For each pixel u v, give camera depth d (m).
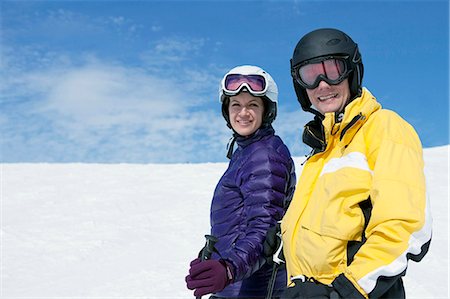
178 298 5.53
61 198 11.47
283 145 2.66
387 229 1.73
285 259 2.18
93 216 9.83
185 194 11.59
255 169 2.54
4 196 11.78
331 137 2.07
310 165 2.16
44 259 7.30
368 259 1.75
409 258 1.74
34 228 9.02
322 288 1.87
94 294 5.72
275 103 2.73
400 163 1.81
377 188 1.79
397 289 1.85
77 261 7.18
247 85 2.62
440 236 7.55
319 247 1.90
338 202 1.90
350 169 1.91
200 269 2.26
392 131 1.89
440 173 12.76
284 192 2.55
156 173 14.34
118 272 6.57
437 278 5.84
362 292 1.75
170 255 7.31
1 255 7.49
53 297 5.65
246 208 2.53
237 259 2.34
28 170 15.09
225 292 2.67
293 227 2.09
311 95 2.16
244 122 2.67
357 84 2.09
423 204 1.75
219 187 2.69
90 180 13.50
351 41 2.10
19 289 5.98
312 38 2.11
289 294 1.96
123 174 14.25
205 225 9.00
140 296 5.61
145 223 9.23
